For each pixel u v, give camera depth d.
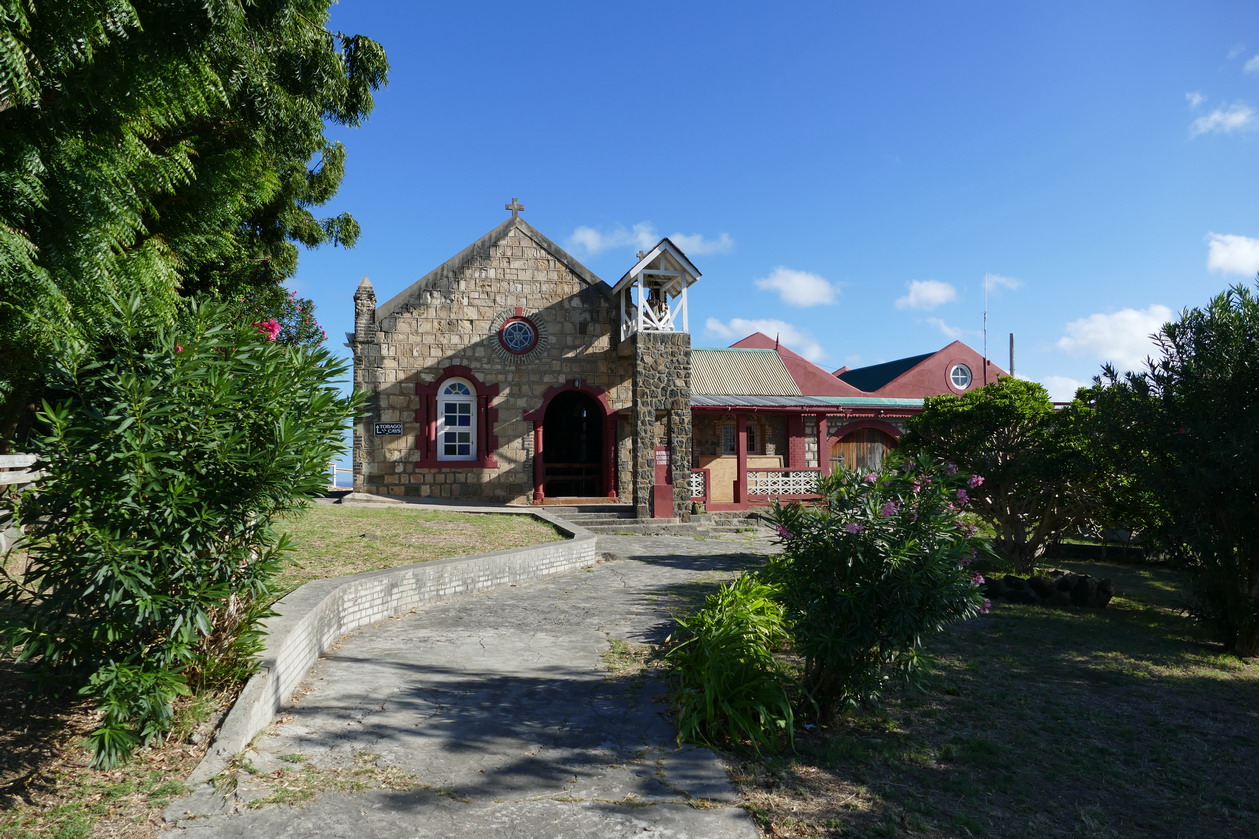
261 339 5.21
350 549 10.66
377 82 11.84
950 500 5.52
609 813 4.14
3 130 6.37
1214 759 5.45
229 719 4.70
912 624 5.11
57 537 4.43
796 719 5.68
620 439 20.14
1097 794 4.79
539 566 11.41
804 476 22.25
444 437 19.19
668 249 18.56
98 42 6.47
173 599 4.47
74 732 4.68
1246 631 8.46
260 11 8.80
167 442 4.52
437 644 7.54
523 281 19.78
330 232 18.89
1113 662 7.98
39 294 6.37
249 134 10.00
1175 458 8.74
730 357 27.47
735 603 6.76
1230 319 8.51
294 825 3.85
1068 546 16.94
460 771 4.59
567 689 6.21
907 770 4.96
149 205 8.41
